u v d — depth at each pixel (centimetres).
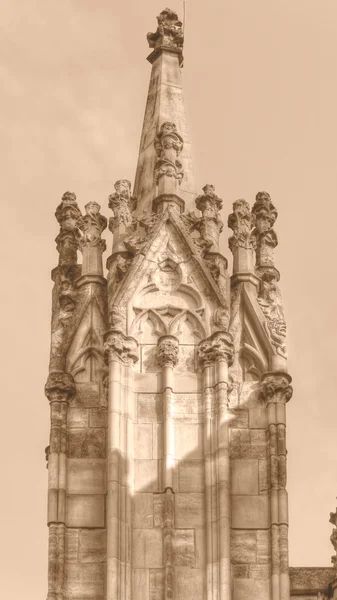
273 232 7375
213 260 7175
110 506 6712
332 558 6738
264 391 6988
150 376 6956
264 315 7138
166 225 7225
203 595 6606
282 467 6838
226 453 6800
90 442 6894
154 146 7556
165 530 6688
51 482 6806
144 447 6838
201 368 6969
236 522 6756
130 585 6612
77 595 6631
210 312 7069
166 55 7931
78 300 7156
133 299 7088
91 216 7331
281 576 6650
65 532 6725
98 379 7019
